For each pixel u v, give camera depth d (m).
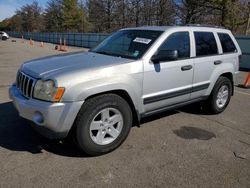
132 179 3.29
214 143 4.36
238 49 6.12
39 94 3.47
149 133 4.64
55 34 49.09
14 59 15.25
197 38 5.08
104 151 3.82
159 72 4.30
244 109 6.35
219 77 5.66
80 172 3.40
